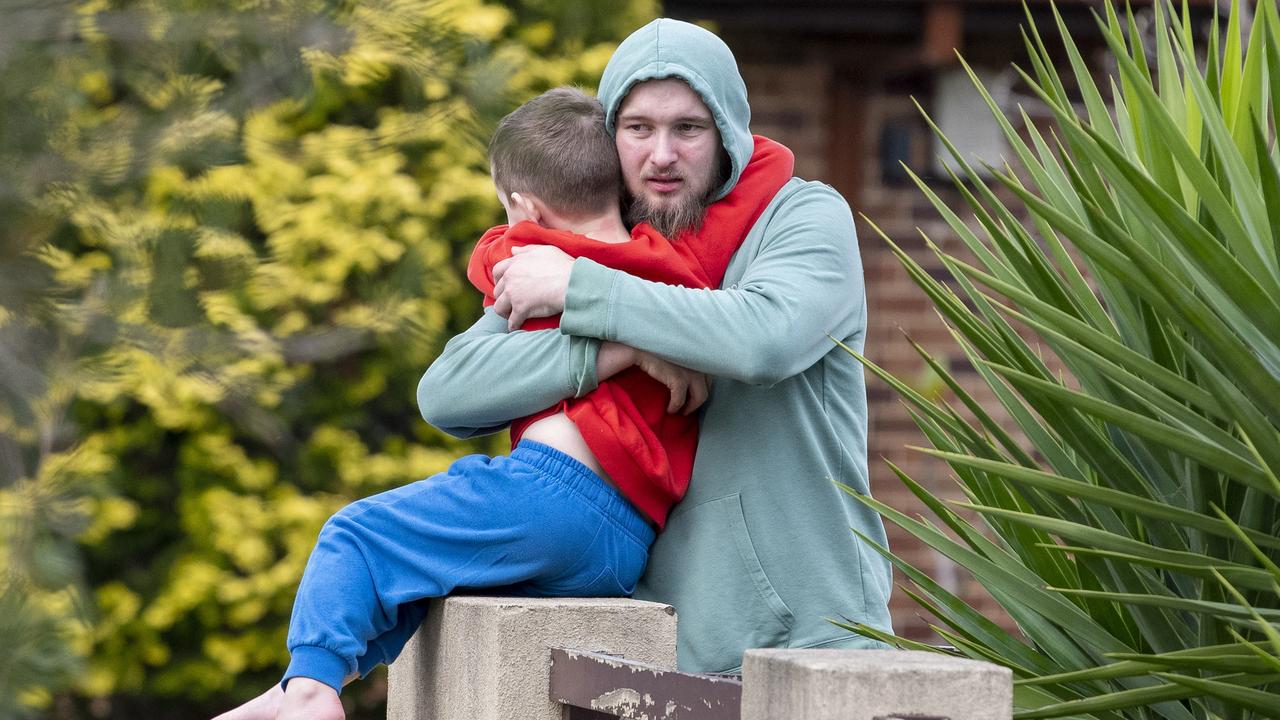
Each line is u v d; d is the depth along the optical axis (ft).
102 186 34.58
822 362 19.26
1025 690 16.14
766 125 52.75
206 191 36.27
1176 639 16.12
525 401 18.58
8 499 33.50
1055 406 16.02
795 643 18.24
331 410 40.98
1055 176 18.26
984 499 17.66
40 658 31.12
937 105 50.88
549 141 19.40
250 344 35.35
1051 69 17.46
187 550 40.73
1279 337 14.51
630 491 18.52
